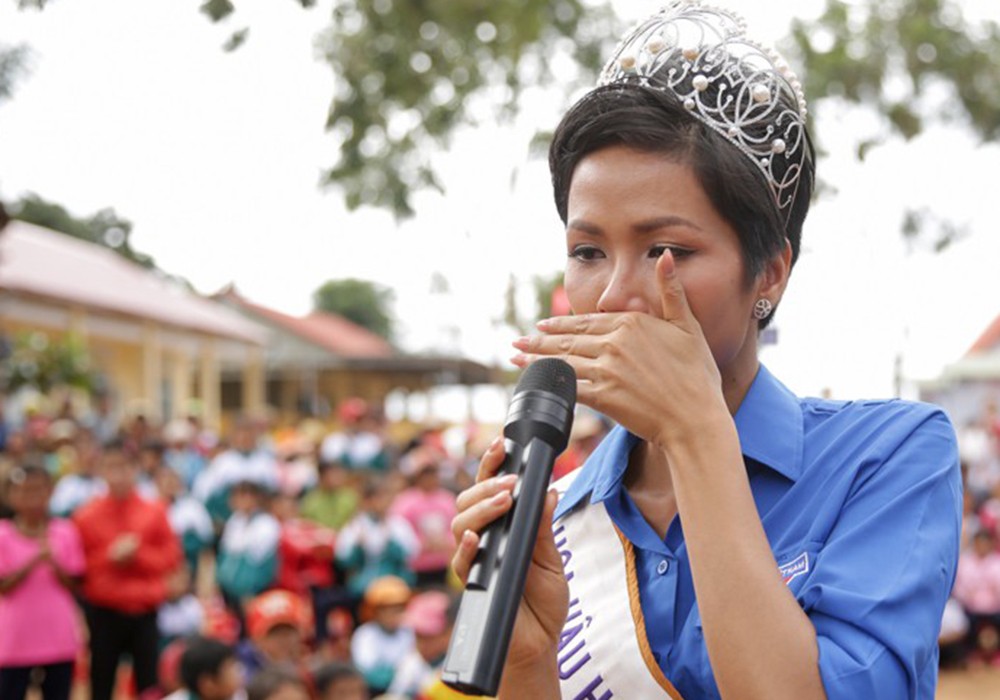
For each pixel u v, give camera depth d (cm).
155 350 2041
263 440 1310
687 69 141
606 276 139
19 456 1097
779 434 146
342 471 1008
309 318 3694
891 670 125
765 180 139
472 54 718
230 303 3206
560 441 129
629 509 152
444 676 116
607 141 137
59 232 3294
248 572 848
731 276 136
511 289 840
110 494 770
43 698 707
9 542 695
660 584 146
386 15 672
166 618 785
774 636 122
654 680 141
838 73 855
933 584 132
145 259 3322
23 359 1531
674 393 128
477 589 120
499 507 123
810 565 136
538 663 140
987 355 2033
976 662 1026
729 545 124
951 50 884
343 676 507
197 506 971
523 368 135
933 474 138
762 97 140
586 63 811
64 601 707
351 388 3488
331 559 880
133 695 774
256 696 446
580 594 152
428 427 1891
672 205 134
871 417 146
